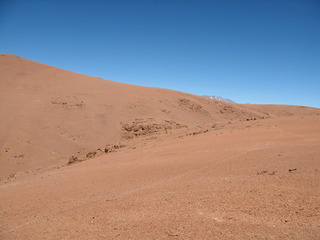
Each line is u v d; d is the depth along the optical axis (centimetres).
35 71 5375
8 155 2498
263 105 8744
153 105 4497
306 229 394
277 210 471
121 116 3806
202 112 5056
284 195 531
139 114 3997
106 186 843
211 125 2006
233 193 588
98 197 732
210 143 1341
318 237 369
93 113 3759
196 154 1133
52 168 1869
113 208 608
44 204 744
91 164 1380
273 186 591
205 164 930
